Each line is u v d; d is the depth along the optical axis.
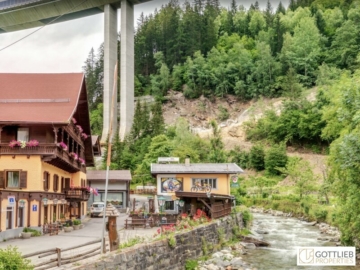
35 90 37.50
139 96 157.50
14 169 33.19
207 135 122.88
